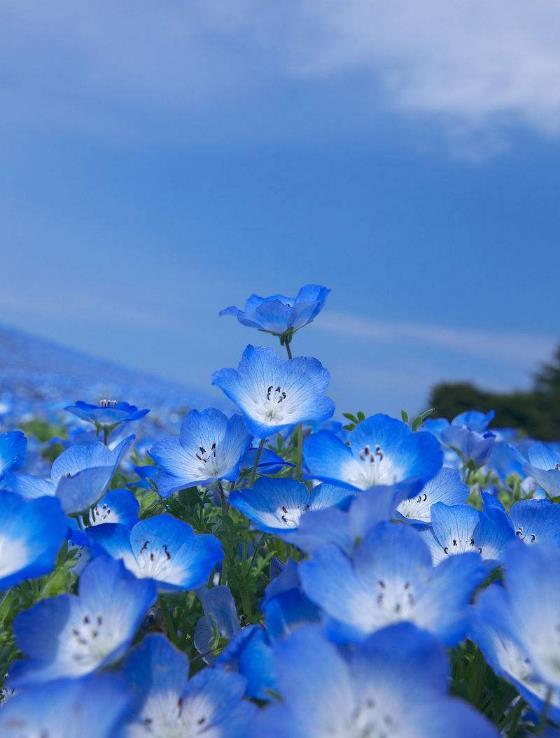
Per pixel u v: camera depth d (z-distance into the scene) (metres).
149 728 0.12
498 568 0.15
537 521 0.17
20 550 0.13
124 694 0.10
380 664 0.10
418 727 0.10
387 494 0.13
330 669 0.11
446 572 0.12
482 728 0.10
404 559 0.12
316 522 0.13
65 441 0.33
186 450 0.19
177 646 0.16
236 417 0.18
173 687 0.12
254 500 0.17
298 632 0.11
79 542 0.15
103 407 0.26
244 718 0.12
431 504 0.18
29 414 0.81
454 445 0.27
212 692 0.12
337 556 0.12
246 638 0.13
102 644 0.13
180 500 0.20
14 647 0.15
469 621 0.12
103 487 0.15
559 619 0.12
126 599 0.13
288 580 0.14
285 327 0.21
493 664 0.12
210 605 0.16
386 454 0.16
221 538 0.19
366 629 0.12
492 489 0.29
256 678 0.13
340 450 0.16
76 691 0.10
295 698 0.10
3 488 0.17
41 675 0.12
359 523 0.13
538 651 0.11
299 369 0.18
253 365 0.18
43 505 0.13
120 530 0.15
